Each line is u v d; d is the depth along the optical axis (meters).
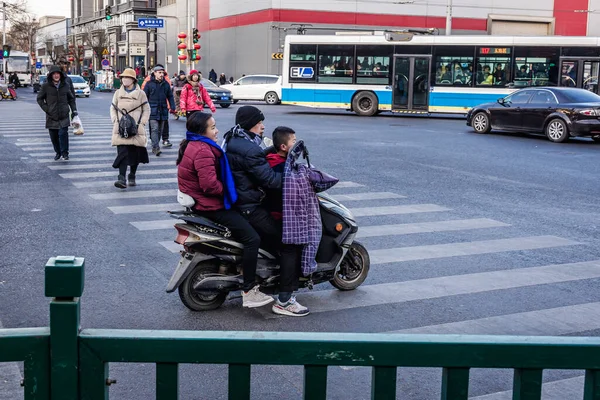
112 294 5.87
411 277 6.51
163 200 10.02
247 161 5.25
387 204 10.02
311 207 5.34
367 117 28.30
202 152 5.20
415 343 2.01
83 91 45.91
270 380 4.26
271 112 31.03
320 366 2.03
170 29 67.56
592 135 18.11
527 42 26.17
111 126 22.39
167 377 2.02
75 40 93.44
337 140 18.36
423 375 4.37
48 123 13.73
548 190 11.31
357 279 6.14
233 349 2.01
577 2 57.16
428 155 15.48
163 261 6.91
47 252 7.17
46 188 10.91
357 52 28.48
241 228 5.32
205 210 5.33
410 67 27.75
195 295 5.47
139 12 73.19
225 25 56.69
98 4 86.75
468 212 9.54
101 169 12.94
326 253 5.74
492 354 2.02
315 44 28.98
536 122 19.30
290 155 5.27
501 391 4.13
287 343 2.01
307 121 25.34
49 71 13.50
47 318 5.27
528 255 7.35
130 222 8.59
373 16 51.66
